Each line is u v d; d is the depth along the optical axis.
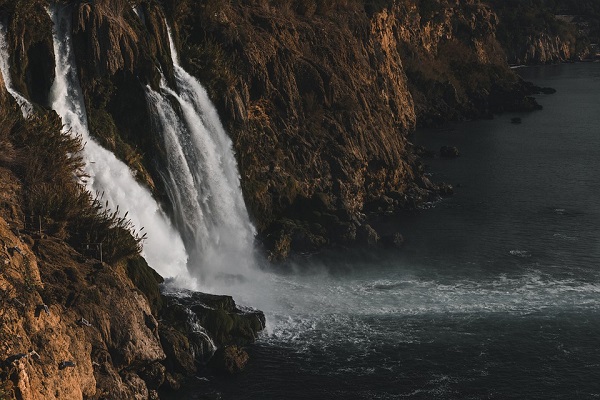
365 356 49.59
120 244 46.84
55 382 36.28
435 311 56.19
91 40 56.22
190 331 48.31
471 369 48.50
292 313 55.41
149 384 44.19
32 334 36.56
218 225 65.38
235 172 68.56
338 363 48.75
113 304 42.69
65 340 38.19
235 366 47.16
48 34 54.06
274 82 77.50
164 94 62.06
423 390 46.19
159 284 52.00
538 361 49.53
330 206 75.50
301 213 73.31
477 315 55.56
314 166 77.88
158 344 44.28
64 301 40.56
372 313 55.72
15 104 49.31
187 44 70.69
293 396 45.31
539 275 63.66
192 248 60.88
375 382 46.84
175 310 48.88
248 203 69.38
